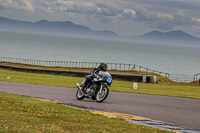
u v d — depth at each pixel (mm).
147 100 17734
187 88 32812
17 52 190375
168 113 12781
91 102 15711
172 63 198625
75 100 16484
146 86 33844
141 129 8742
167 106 15172
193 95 24406
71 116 10164
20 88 23531
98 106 14070
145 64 169125
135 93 22844
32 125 7805
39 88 24484
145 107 14359
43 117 9516
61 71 52688
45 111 10867
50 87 26312
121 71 54625
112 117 10672
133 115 11805
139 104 15492
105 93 15367
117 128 8648
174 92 27188
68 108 12062
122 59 198625
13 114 9328
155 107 14539
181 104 16453
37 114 9945
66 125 8406
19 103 12312
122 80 44438
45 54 191125
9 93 18312
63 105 12867
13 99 13523
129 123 9664
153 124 10016
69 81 38438
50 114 10234
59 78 43781
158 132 8508
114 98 18156
